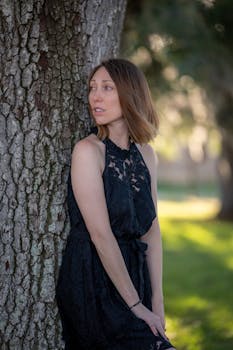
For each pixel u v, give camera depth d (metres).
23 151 3.21
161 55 8.68
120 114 3.17
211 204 22.31
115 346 3.03
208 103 12.25
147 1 8.12
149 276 3.32
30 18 3.16
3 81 3.17
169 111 13.10
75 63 3.32
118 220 3.09
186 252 11.55
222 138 14.65
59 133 3.27
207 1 8.07
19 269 3.23
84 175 3.03
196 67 8.27
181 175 33.38
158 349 2.98
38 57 3.20
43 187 3.24
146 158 3.38
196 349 5.23
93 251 3.09
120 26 3.69
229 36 8.30
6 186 3.20
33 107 3.20
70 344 3.23
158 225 3.39
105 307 3.03
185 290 7.96
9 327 3.24
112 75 3.13
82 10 3.33
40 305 3.27
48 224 3.26
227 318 6.30
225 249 11.91
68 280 3.11
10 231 3.22
